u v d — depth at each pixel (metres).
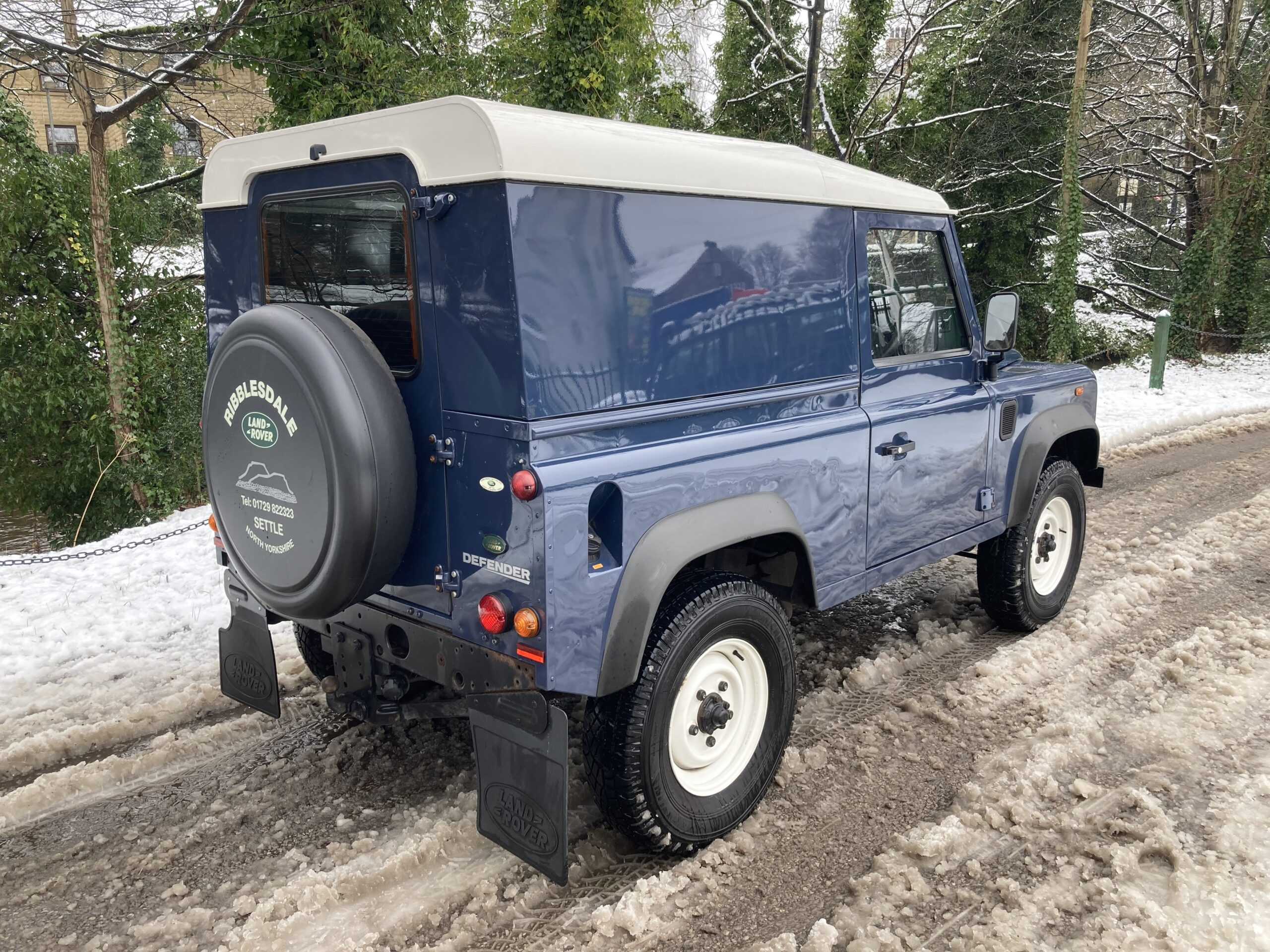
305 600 2.69
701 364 2.81
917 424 3.75
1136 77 19.56
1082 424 4.88
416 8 10.28
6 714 3.89
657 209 2.62
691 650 2.75
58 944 2.54
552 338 2.35
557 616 2.36
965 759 3.52
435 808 3.18
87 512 10.10
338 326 2.56
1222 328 18.48
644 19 11.15
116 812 3.18
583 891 2.74
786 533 3.12
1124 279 21.77
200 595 5.44
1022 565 4.52
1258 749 3.58
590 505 2.49
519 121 2.31
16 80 9.68
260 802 3.24
